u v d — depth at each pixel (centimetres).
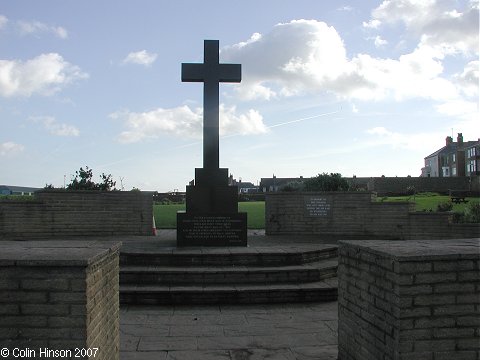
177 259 948
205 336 643
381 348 427
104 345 438
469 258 404
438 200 3209
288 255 967
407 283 396
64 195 1373
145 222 1410
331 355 568
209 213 1101
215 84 1163
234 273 888
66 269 377
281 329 677
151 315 755
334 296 854
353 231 1451
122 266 938
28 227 1342
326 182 1778
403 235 1416
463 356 397
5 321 374
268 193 1465
